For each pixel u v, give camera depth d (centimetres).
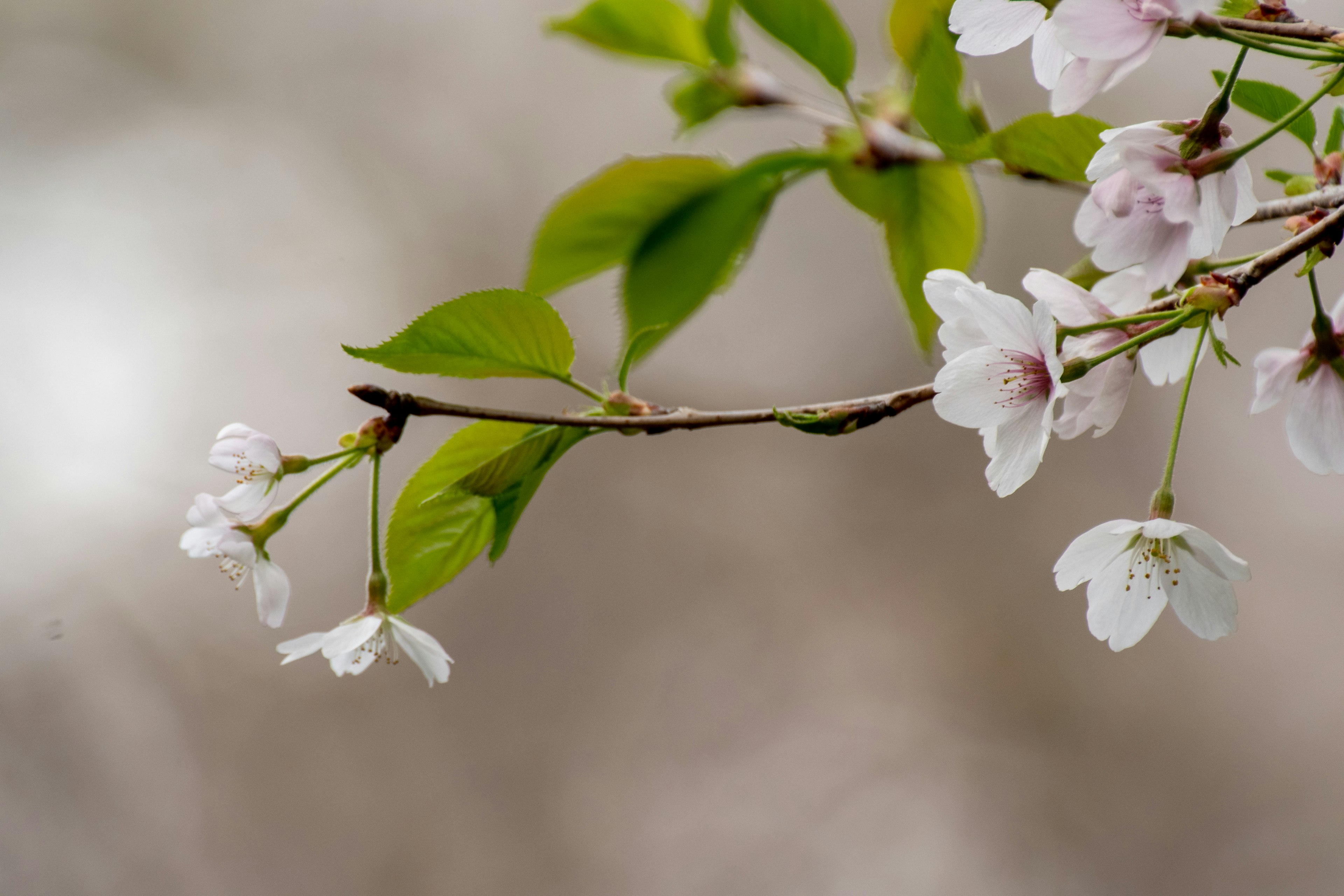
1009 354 74
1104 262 75
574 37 84
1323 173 75
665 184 82
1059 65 74
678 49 84
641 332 77
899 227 83
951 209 83
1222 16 73
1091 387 74
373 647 78
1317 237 73
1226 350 73
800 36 81
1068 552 74
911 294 83
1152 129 73
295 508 77
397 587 78
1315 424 75
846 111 84
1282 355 76
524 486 77
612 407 77
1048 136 77
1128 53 73
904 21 81
